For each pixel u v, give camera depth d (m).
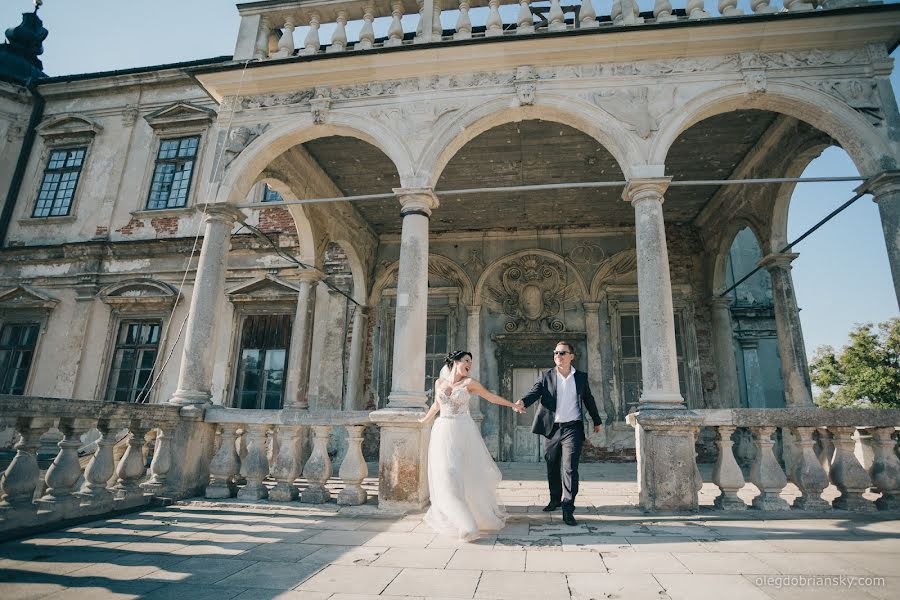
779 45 6.46
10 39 15.84
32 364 12.45
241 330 12.03
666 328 5.71
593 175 9.84
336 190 10.43
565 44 6.64
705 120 7.88
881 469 5.13
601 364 11.36
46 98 14.65
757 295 12.28
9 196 13.84
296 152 8.73
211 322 6.65
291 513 5.27
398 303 6.23
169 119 13.52
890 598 2.69
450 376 4.77
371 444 11.35
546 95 6.66
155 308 12.44
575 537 4.17
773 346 11.95
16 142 14.43
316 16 7.76
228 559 3.54
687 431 5.32
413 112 6.92
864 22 6.25
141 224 13.05
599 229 12.05
